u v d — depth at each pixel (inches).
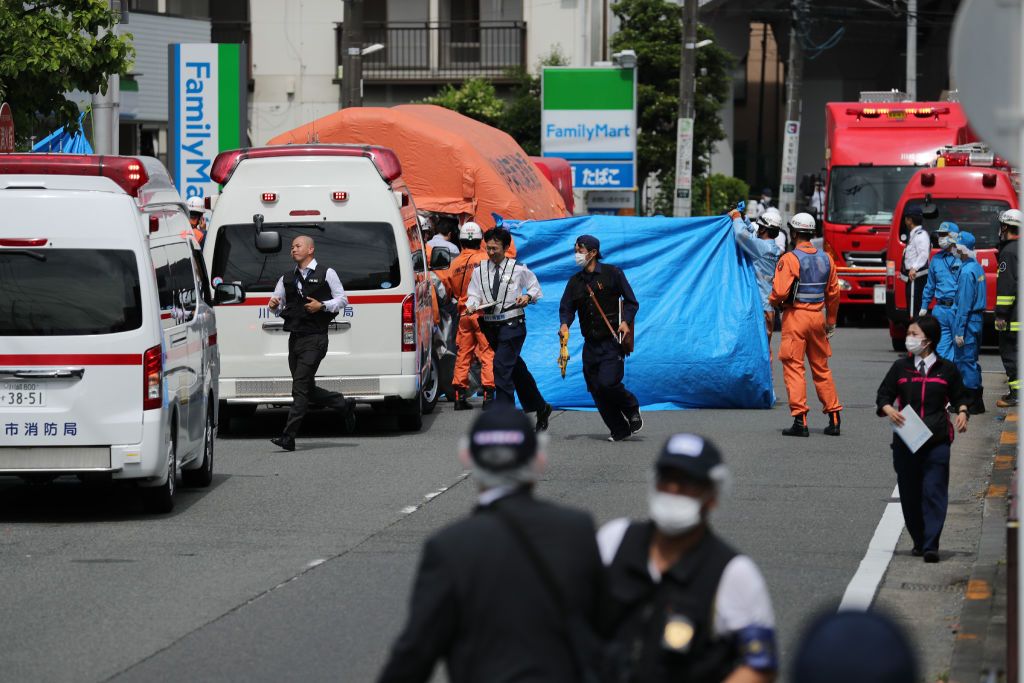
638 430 2260.1
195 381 1775.3
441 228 2923.2
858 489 1804.9
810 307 2222.0
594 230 2655.0
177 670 1057.5
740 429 2331.4
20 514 1674.5
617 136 4837.6
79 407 1578.5
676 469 635.5
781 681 1018.7
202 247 2298.2
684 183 4709.6
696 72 6505.9
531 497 643.5
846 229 4517.7
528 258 2659.9
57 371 1571.1
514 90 6397.6
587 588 623.5
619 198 4926.2
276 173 2289.6
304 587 1309.1
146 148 5536.4
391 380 2277.3
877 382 2965.1
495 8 6432.1
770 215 2610.7
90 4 2556.6
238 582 1330.0
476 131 3545.8
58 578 1349.7
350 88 3865.7
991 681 833.5
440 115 3528.5
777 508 1684.3
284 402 2292.1
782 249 3570.4
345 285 2272.4
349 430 2295.8
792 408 2240.4
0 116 2123.5
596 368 2171.5
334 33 6318.9
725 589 633.0
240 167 2293.3
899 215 3762.3
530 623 609.3
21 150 2664.9
